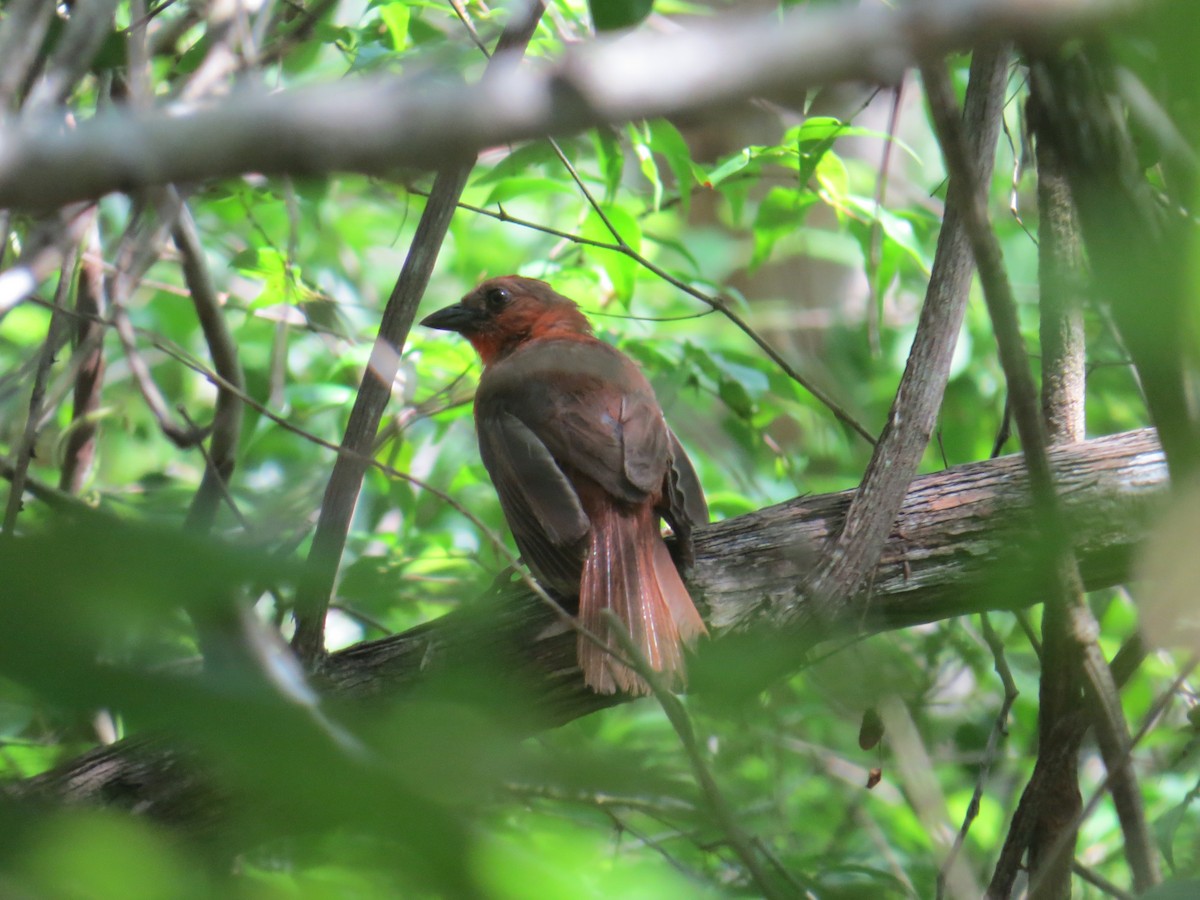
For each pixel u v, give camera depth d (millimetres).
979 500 6305
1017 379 3764
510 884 1802
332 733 1799
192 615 1836
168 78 8344
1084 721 5977
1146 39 2145
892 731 6727
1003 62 5719
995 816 9531
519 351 8383
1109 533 6207
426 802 1790
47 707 1778
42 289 10828
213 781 5246
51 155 1736
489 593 7012
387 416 9992
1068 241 6023
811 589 6000
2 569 1527
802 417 12305
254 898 1862
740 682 3443
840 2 4840
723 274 14555
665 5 9594
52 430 9969
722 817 4082
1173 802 8695
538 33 8578
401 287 6340
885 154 5723
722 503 9930
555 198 13492
